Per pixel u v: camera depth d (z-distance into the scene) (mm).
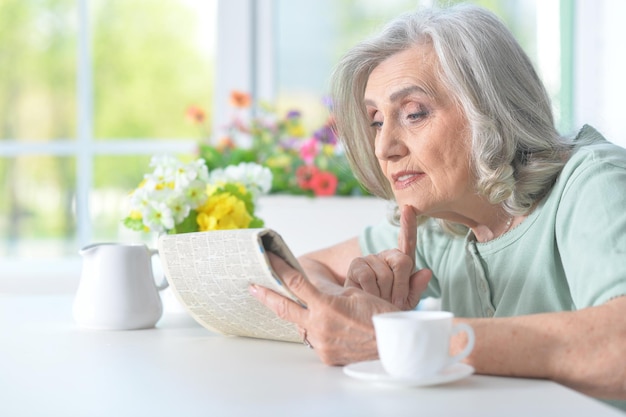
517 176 1328
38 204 3674
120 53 3725
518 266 1353
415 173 1345
